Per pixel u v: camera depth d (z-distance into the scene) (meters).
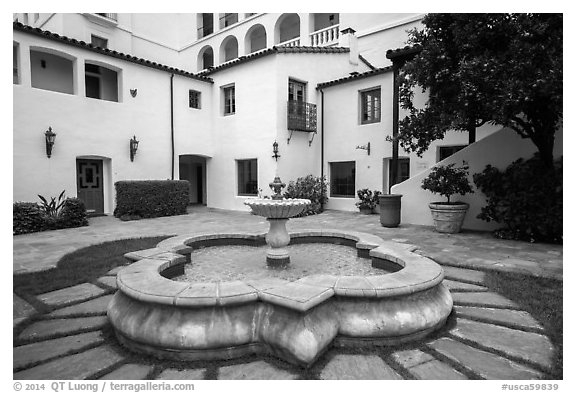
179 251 4.93
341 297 2.95
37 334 3.24
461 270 5.34
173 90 14.16
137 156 13.06
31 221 9.27
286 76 13.47
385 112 12.84
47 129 10.63
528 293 4.18
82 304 4.03
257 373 2.56
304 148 14.45
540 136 7.31
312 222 10.86
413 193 10.26
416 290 3.02
